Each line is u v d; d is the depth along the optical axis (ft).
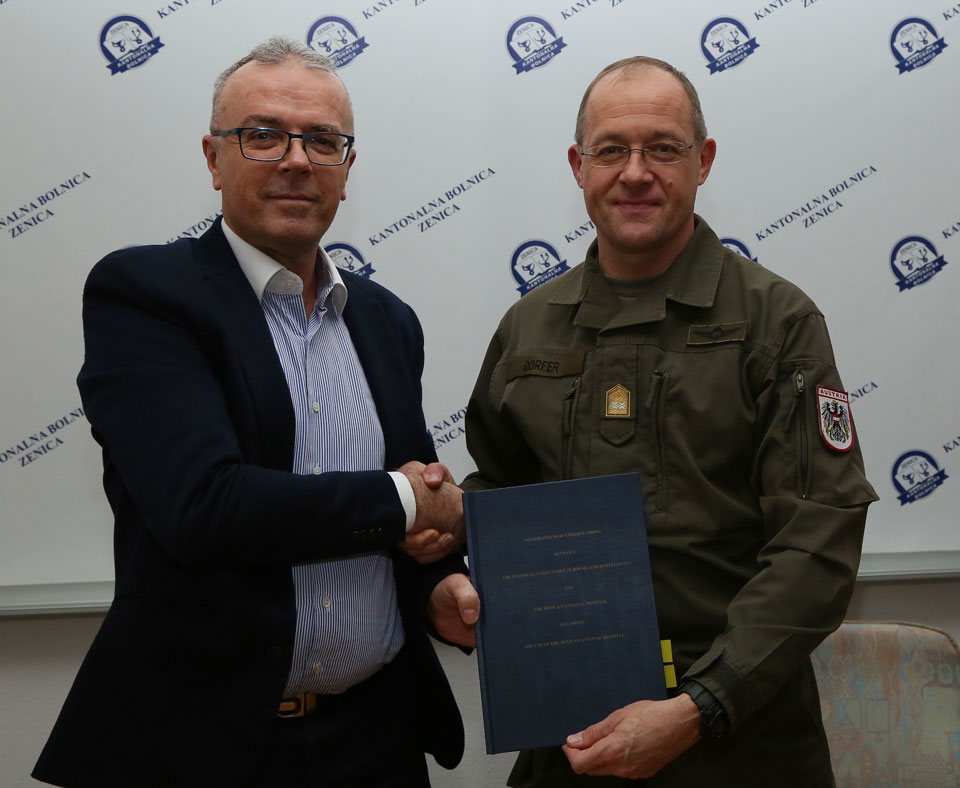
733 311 4.61
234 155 4.25
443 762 4.79
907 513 6.90
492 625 4.10
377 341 4.78
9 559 6.63
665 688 4.06
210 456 3.78
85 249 6.61
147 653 3.95
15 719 6.75
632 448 4.61
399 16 6.75
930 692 5.94
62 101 6.58
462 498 4.30
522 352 5.11
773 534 4.37
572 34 6.77
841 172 6.81
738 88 6.79
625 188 4.65
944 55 6.80
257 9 6.65
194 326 4.08
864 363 6.87
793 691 4.44
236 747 3.90
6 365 6.60
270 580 4.06
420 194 6.81
